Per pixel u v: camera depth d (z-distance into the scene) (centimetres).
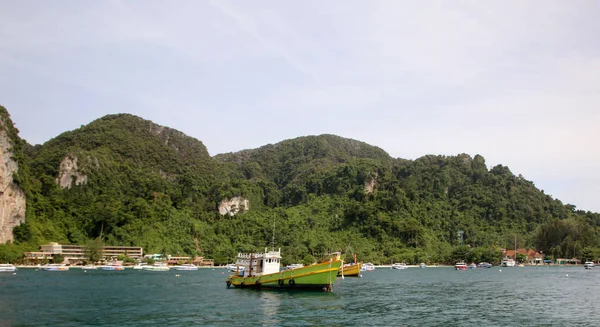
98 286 12062
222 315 7156
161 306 8131
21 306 7981
